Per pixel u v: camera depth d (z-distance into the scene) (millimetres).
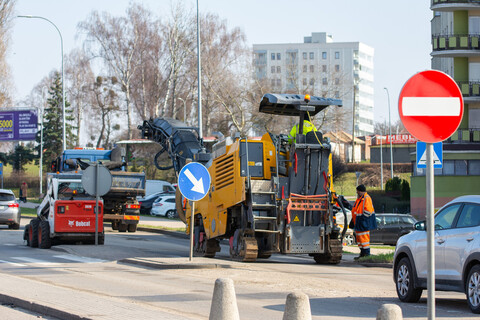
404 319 11781
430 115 7512
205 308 12969
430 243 7234
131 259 22031
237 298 14445
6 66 88562
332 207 22422
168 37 82500
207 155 26375
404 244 14414
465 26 60531
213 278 18125
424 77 7535
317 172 22188
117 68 84375
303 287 16438
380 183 98938
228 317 8969
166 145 30797
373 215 23875
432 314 7156
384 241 36938
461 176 58438
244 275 18812
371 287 16750
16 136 74812
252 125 83125
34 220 28328
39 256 24547
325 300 14266
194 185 20797
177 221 48562
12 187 95875
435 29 81188
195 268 20438
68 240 29625
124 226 39031
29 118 74812
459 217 13398
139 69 84562
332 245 22469
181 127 30750
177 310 12711
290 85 96125
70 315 11195
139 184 37312
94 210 27406
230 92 80125
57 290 14320
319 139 22203
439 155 20516
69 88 105188
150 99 84688
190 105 86500
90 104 102438
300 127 22734
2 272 19516
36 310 12367
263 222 21953
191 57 82375
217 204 23750
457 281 13039
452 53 59938
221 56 82312
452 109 7539
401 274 14445
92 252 24875
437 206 58844
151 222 45875
